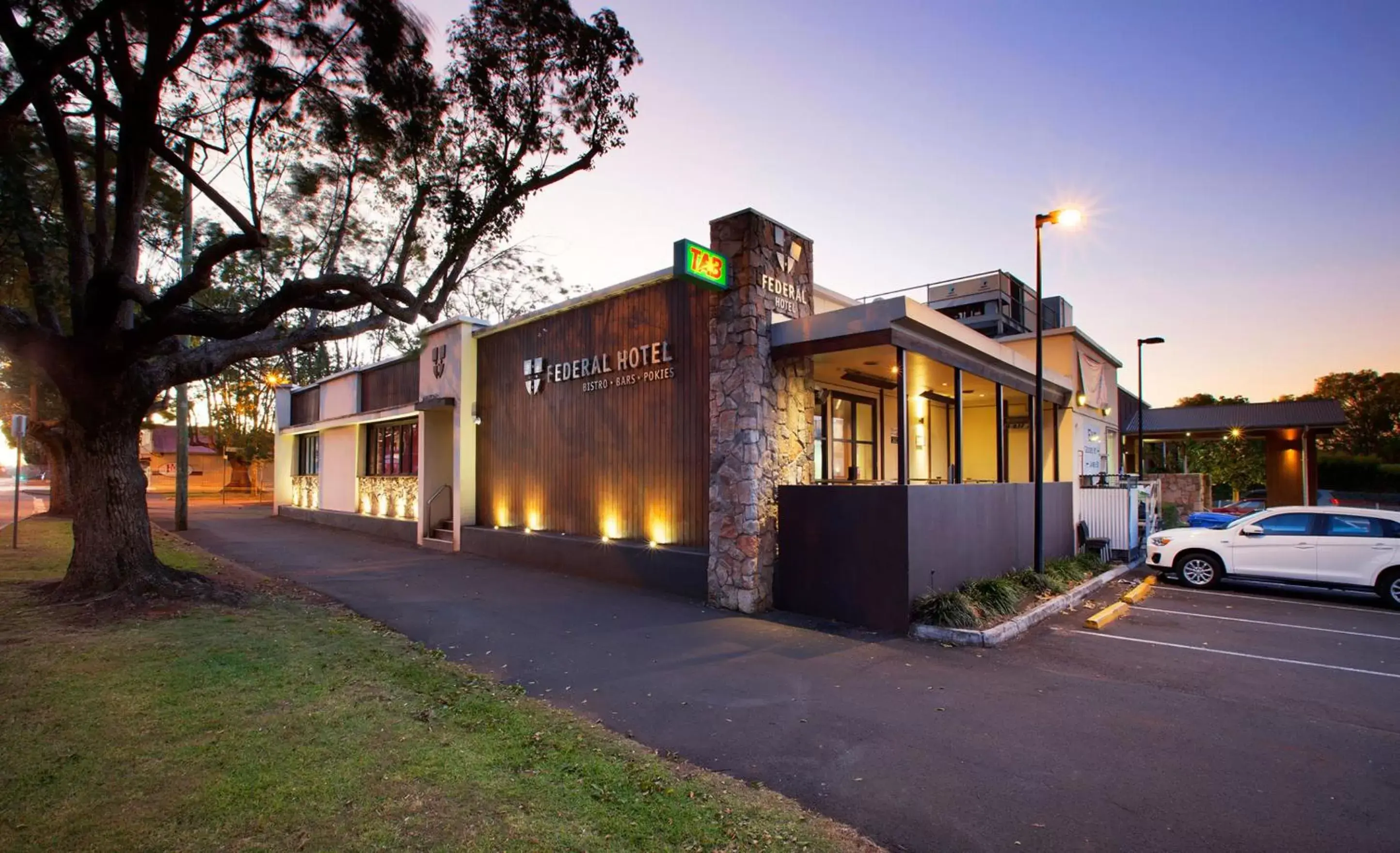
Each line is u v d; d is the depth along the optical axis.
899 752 4.77
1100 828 3.78
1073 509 14.04
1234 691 6.16
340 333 9.89
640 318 11.66
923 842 3.62
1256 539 11.05
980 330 20.00
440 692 5.67
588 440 12.64
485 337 15.80
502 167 8.56
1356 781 4.38
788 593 9.23
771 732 5.12
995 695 6.00
